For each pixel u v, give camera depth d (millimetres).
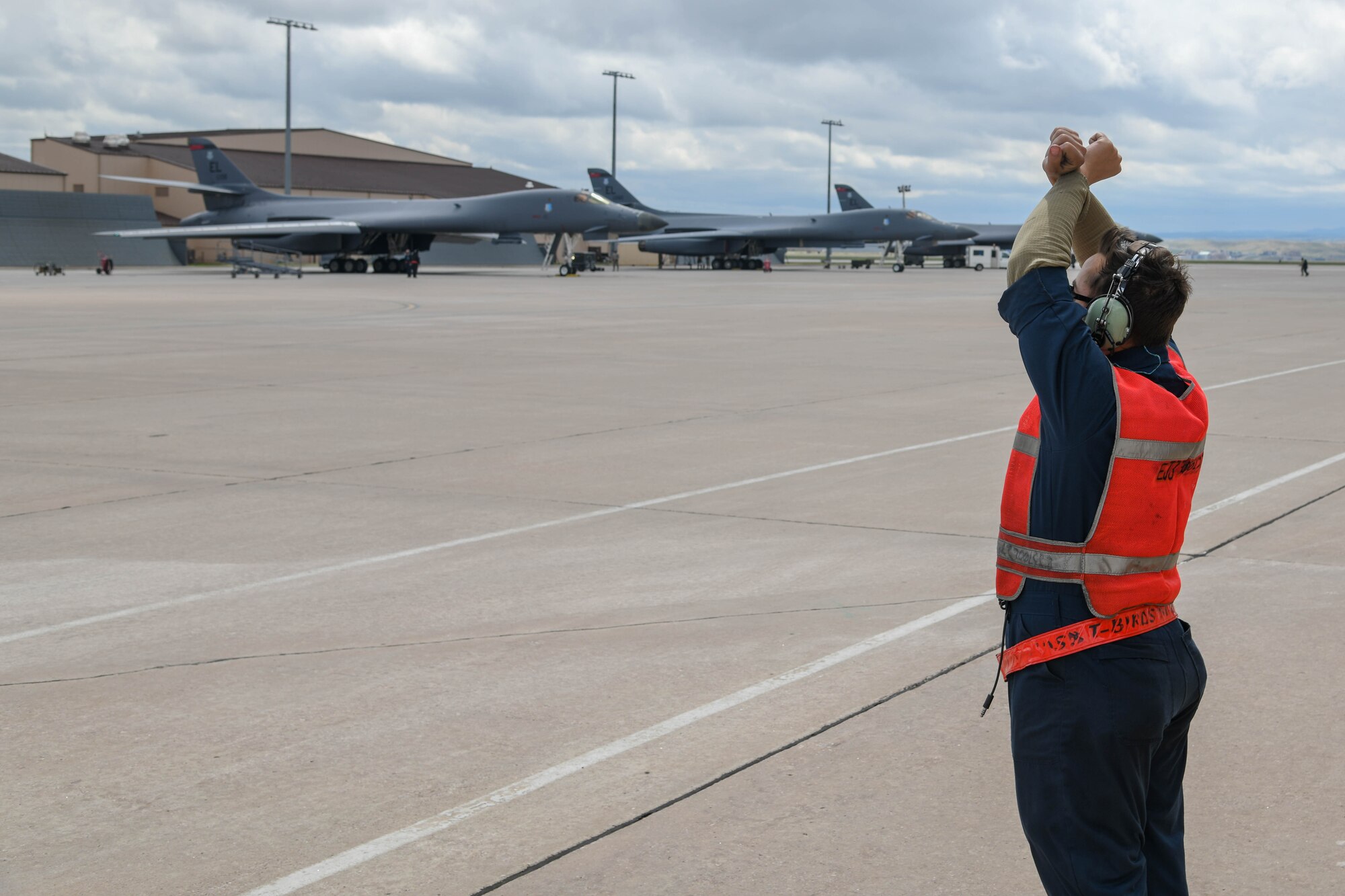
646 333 26859
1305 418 13562
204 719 4934
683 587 6910
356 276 72938
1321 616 6258
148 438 12188
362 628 6176
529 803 4133
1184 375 2770
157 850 3822
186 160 115688
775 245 93750
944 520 8602
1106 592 2656
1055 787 2717
